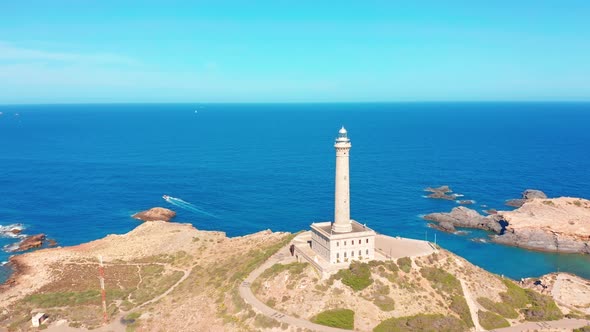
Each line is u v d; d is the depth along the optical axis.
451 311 98.56
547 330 97.12
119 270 134.12
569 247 162.25
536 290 126.62
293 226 181.62
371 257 111.06
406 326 92.19
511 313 101.56
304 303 97.81
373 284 100.38
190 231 158.12
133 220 193.38
